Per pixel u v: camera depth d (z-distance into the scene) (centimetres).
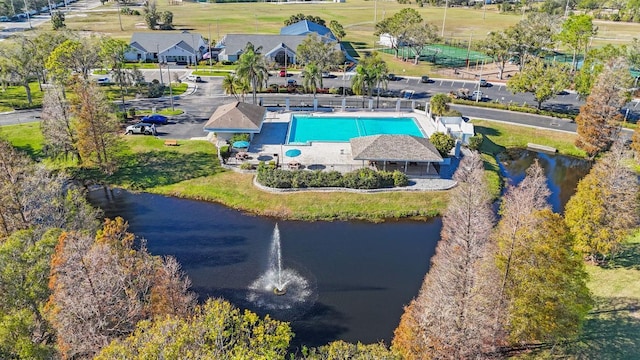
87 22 19575
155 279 3541
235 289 4572
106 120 6600
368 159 6469
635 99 10019
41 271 3450
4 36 15588
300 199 6138
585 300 3341
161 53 12925
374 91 10575
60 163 7081
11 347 2903
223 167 6925
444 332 2853
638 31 17225
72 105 6356
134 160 7175
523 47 11538
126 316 3234
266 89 10506
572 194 6656
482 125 8694
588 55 10012
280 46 12862
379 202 6091
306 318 4216
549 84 8850
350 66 12725
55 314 3112
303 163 6962
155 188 6538
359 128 8500
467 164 6112
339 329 4100
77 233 3797
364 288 4606
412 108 9375
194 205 6147
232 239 5412
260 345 3030
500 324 3167
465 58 13900
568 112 9325
